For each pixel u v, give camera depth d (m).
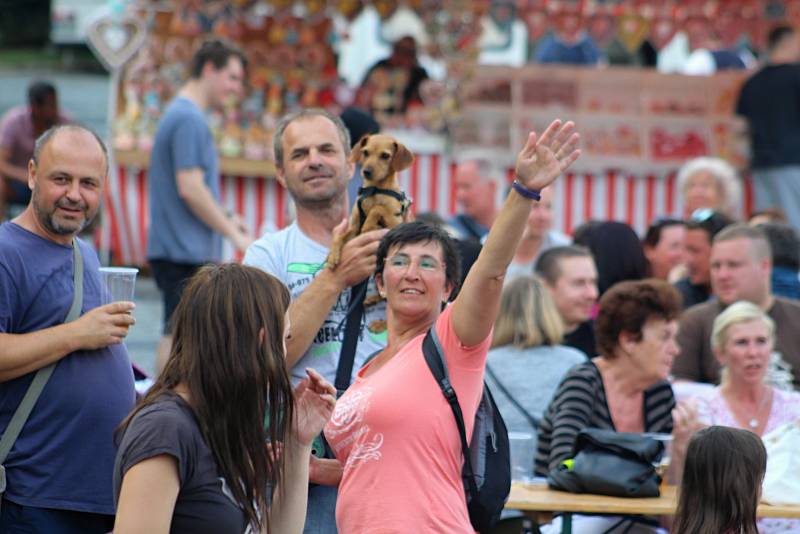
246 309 9.29
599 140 34.91
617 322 15.48
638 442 14.08
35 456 11.51
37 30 92.31
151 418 9.06
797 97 33.34
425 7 34.94
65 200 11.66
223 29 33.56
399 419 10.51
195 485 9.09
